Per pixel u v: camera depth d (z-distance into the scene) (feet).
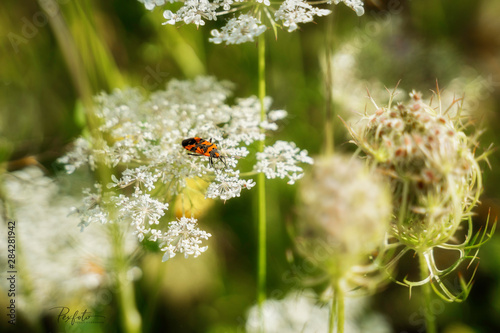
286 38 1.43
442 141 0.95
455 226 0.96
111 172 1.04
